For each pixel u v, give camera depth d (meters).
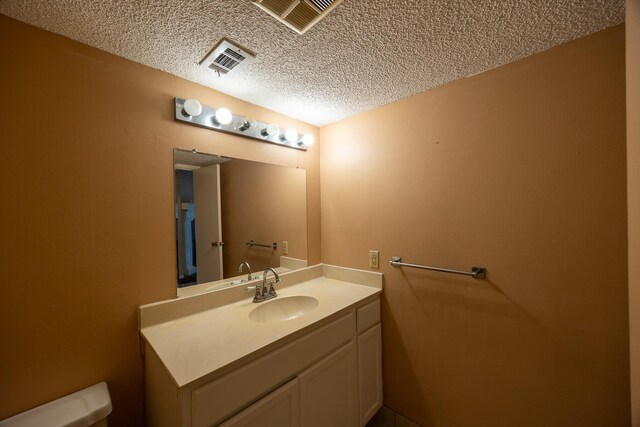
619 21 1.03
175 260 1.36
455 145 1.46
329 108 1.79
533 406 1.25
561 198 1.17
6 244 0.95
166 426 0.96
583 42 1.11
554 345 1.19
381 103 1.72
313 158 2.09
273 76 1.40
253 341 1.08
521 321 1.27
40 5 0.91
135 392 1.21
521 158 1.26
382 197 1.77
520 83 1.26
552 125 1.18
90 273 1.12
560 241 1.17
